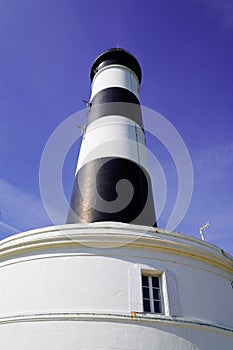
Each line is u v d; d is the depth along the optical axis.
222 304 8.80
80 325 7.06
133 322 7.20
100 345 6.80
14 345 7.13
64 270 8.08
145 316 7.34
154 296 8.03
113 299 7.57
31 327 7.22
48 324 7.15
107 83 16.83
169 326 7.38
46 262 8.33
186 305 7.99
